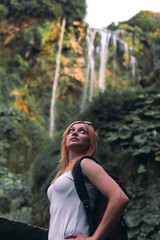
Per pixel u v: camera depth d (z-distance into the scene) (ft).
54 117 66.18
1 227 5.84
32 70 65.21
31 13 64.95
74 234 4.42
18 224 6.12
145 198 16.42
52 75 67.15
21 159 43.78
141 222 15.52
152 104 19.61
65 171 5.23
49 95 66.64
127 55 74.28
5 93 58.23
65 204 4.75
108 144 18.83
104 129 19.53
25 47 63.77
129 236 15.42
